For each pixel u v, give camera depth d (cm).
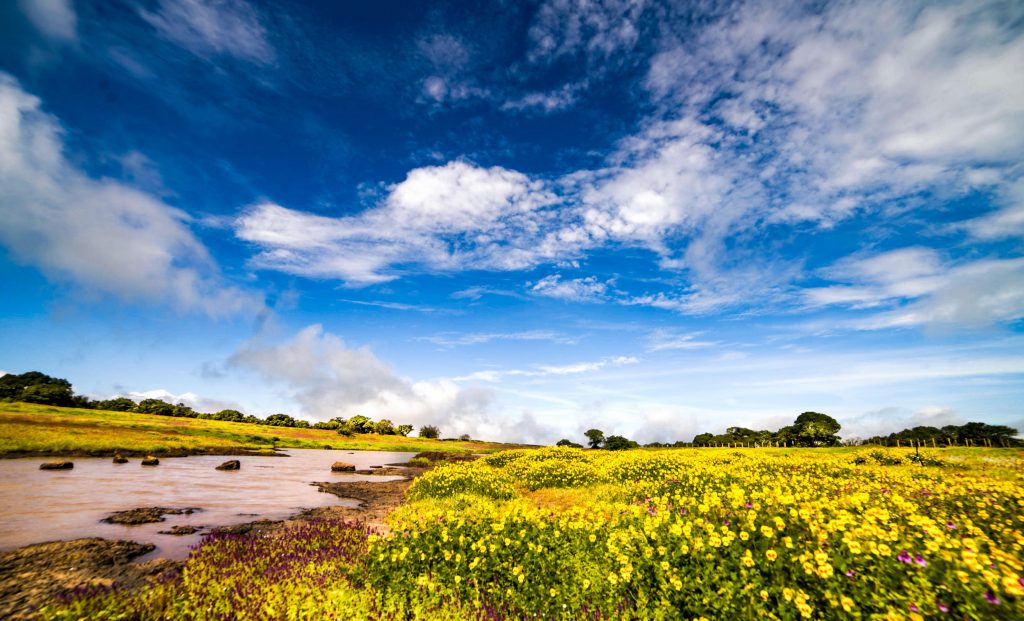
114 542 1282
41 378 10012
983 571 441
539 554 796
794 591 512
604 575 702
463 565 816
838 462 2361
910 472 1858
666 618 587
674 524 703
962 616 436
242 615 734
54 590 893
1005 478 1623
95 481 2597
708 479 1571
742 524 691
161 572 1040
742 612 538
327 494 2675
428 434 17375
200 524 1636
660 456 2877
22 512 1645
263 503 2212
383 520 1712
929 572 484
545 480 2273
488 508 1444
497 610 692
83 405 10388
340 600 762
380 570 869
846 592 505
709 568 604
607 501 1515
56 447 4094
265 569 1006
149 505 1969
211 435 8231
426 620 681
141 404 12400
